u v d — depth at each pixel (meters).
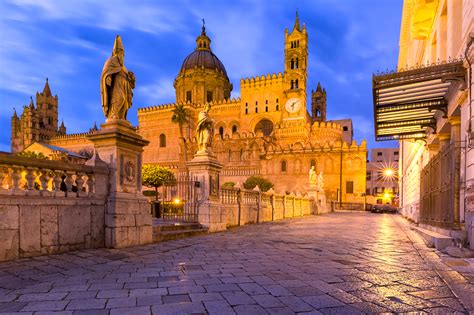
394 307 3.74
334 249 8.16
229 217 14.57
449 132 12.99
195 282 4.77
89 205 7.73
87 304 3.78
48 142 101.62
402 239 10.52
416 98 11.45
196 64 87.88
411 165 23.67
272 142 65.62
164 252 7.46
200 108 81.31
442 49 12.88
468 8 8.45
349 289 4.46
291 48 72.69
